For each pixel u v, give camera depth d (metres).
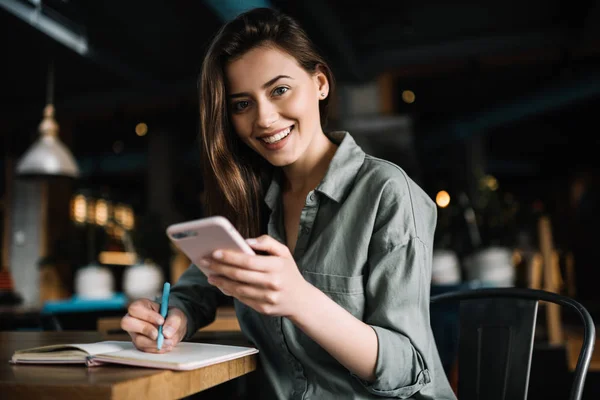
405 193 0.95
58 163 4.36
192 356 0.78
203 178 1.14
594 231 11.70
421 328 0.88
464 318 1.14
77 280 4.01
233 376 0.84
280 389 1.01
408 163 6.38
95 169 11.64
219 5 4.43
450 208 3.77
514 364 1.06
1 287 4.88
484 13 5.12
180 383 0.71
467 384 1.10
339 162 1.03
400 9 4.96
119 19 4.90
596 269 11.54
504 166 13.83
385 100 6.11
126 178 13.73
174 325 0.96
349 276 0.94
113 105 6.99
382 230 0.92
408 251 0.90
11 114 7.36
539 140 11.90
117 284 7.59
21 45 5.45
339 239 0.96
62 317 2.35
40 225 6.93
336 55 5.27
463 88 8.39
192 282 1.20
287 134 1.00
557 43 5.51
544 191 15.23
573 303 1.00
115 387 0.59
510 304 1.10
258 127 0.99
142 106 7.53
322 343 0.78
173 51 5.68
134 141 11.17
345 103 6.17
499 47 5.61
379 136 5.84
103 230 5.89
